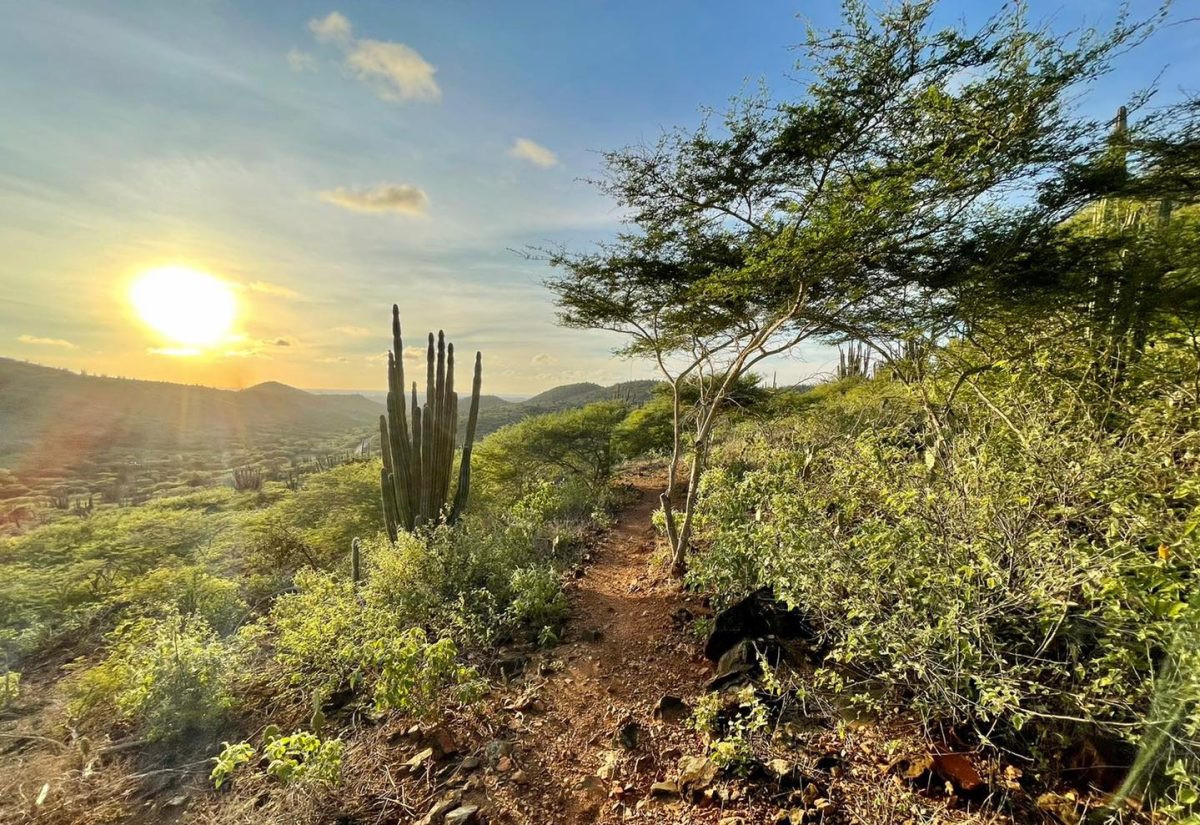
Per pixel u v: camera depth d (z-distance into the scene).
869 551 2.82
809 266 3.94
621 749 3.17
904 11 3.21
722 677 3.54
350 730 3.48
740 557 4.56
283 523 10.51
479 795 2.88
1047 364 4.47
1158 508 2.26
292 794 2.81
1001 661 2.10
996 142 3.32
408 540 6.05
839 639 3.17
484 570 5.99
